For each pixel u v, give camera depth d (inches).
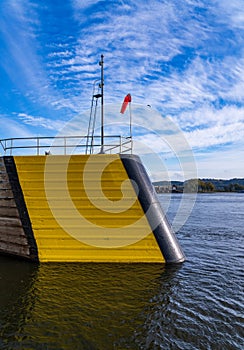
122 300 343.6
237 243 776.3
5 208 508.7
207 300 356.5
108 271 430.0
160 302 341.7
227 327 294.4
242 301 358.3
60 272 425.4
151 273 427.5
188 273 440.5
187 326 293.4
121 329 283.3
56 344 258.1
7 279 401.7
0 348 251.8
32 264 461.4
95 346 256.2
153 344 261.4
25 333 273.7
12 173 488.7
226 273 476.4
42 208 472.7
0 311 314.7
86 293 359.9
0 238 524.7
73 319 299.3
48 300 340.5
